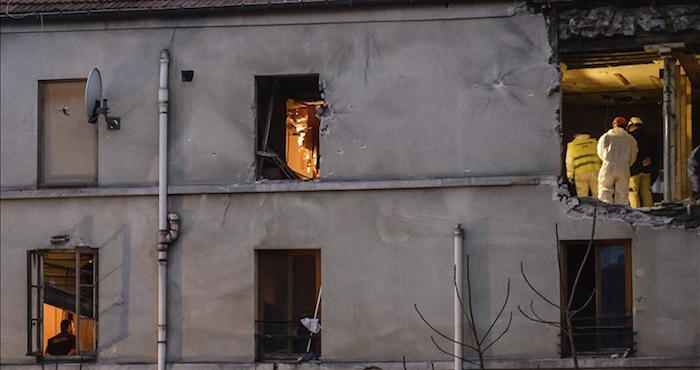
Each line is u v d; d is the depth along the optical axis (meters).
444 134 62.28
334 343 62.34
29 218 65.12
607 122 71.12
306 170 66.62
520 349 61.03
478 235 61.56
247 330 63.00
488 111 62.12
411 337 61.81
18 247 65.12
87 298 64.88
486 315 61.28
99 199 64.69
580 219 60.97
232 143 63.84
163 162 63.84
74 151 65.56
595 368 60.34
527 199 61.41
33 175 65.44
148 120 64.56
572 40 62.06
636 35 61.53
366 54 63.06
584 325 61.16
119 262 64.25
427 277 61.81
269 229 63.12
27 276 65.00
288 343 63.25
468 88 62.28
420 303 61.81
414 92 62.66
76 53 65.31
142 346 63.84
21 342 64.88
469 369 61.16
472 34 62.41
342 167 62.81
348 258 62.47
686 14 61.09
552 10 61.88
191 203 63.72
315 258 63.38
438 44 62.59
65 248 64.81
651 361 60.19
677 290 60.47
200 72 64.12
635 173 65.62
